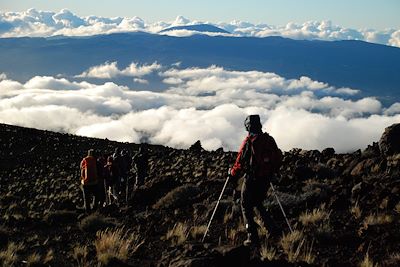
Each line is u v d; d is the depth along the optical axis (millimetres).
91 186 15258
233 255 5922
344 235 7578
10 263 7672
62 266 7574
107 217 12250
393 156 13922
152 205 13773
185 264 5703
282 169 16312
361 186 10156
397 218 8180
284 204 9914
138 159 21516
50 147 52969
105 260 7371
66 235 10141
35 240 9789
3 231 10320
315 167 13883
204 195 12906
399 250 6715
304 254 6602
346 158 17000
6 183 35062
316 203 9906
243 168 7344
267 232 7777
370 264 6102
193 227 9109
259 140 7211
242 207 7398
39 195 26906
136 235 9078
